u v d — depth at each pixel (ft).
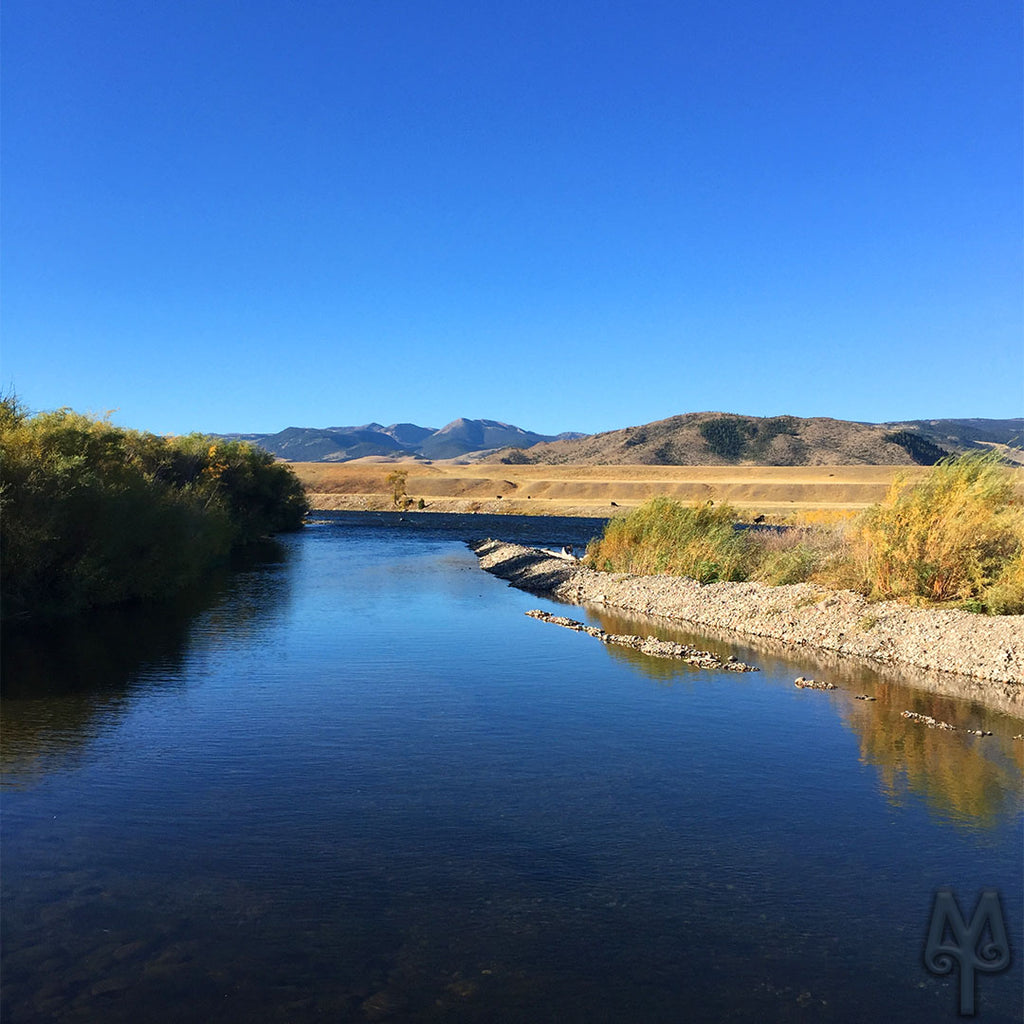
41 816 30.73
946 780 36.70
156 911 23.86
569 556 146.72
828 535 104.99
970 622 64.59
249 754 38.73
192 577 105.19
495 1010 19.54
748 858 28.48
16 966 20.89
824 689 54.08
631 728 44.57
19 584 71.36
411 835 29.84
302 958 21.58
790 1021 19.44
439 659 62.54
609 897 25.48
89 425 92.48
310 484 577.02
